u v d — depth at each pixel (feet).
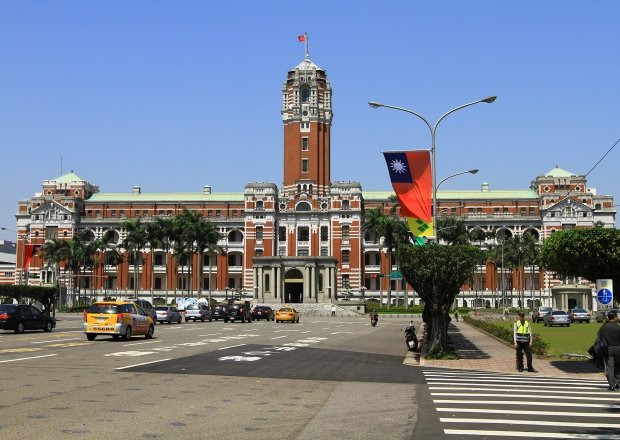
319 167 501.97
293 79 510.99
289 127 507.30
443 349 108.47
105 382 68.74
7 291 257.96
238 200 524.93
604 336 70.23
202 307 280.10
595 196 507.30
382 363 99.35
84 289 490.49
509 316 345.10
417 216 121.90
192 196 539.70
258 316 302.66
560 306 350.84
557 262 110.32
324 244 492.13
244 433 45.21
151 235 424.46
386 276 460.96
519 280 495.82
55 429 44.83
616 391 67.82
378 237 416.87
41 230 508.53
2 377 70.90
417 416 52.03
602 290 103.81
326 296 435.94
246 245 490.49
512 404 58.18
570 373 87.92
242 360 96.32
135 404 55.62
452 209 520.42
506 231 504.84
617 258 104.17
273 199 492.13
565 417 51.67
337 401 59.67
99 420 48.37
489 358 110.42
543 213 494.59
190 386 67.56
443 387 70.33
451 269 107.65
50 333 158.61
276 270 440.86
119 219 515.91
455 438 43.93
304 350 118.83
